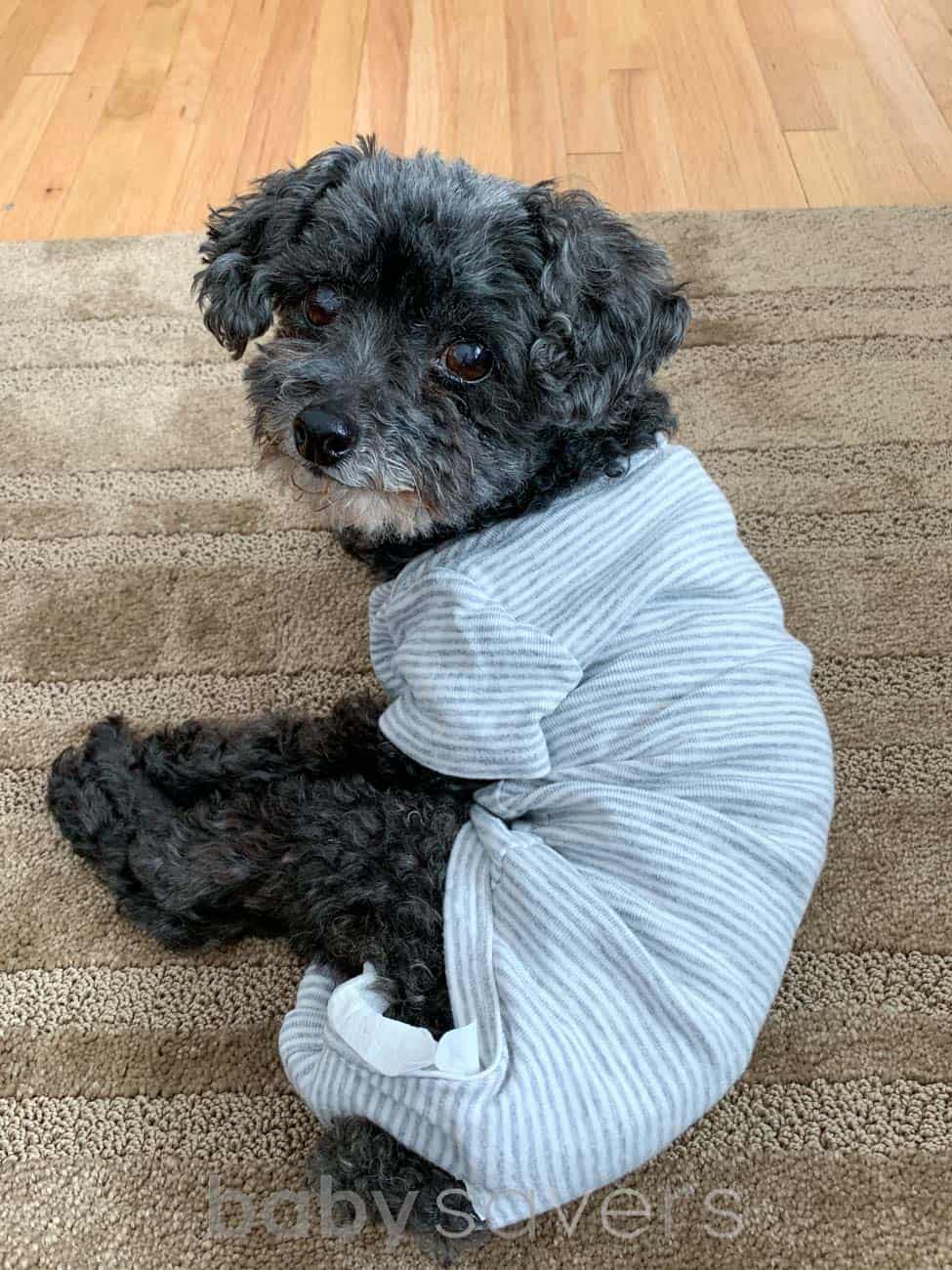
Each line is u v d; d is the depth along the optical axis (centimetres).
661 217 91
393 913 46
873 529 73
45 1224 49
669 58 106
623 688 47
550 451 51
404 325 49
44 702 67
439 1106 40
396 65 106
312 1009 48
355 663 68
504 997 42
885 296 85
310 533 74
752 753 46
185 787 60
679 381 81
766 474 76
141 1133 52
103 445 78
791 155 97
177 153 98
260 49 108
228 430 79
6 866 60
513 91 103
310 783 55
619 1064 40
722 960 42
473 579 47
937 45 108
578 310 48
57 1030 55
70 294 86
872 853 61
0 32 111
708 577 49
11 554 73
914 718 66
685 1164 51
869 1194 50
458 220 48
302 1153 51
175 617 70
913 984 56
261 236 55
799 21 110
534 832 48
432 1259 48
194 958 57
